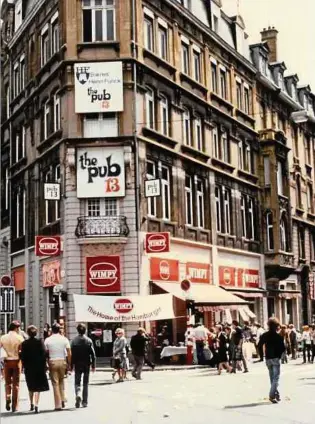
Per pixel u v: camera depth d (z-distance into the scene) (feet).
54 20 111.34
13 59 131.75
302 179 168.96
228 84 134.31
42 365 48.32
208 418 43.06
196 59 124.47
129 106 102.83
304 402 51.70
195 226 117.29
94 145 101.86
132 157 101.65
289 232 148.25
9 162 132.98
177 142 113.39
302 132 173.27
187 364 94.89
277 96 156.66
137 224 100.17
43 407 51.44
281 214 146.20
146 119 106.01
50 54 112.57
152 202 106.73
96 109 101.81
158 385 68.33
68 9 105.29
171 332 105.81
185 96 117.80
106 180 101.04
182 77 117.29
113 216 99.50
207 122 123.85
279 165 149.07
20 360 49.85
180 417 43.80
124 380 74.95
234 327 89.71
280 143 146.72
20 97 126.31
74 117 102.68
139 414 45.73
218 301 105.60
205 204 121.39
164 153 109.50
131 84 103.35
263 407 48.80
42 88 114.73
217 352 85.25
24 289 120.06
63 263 101.40
